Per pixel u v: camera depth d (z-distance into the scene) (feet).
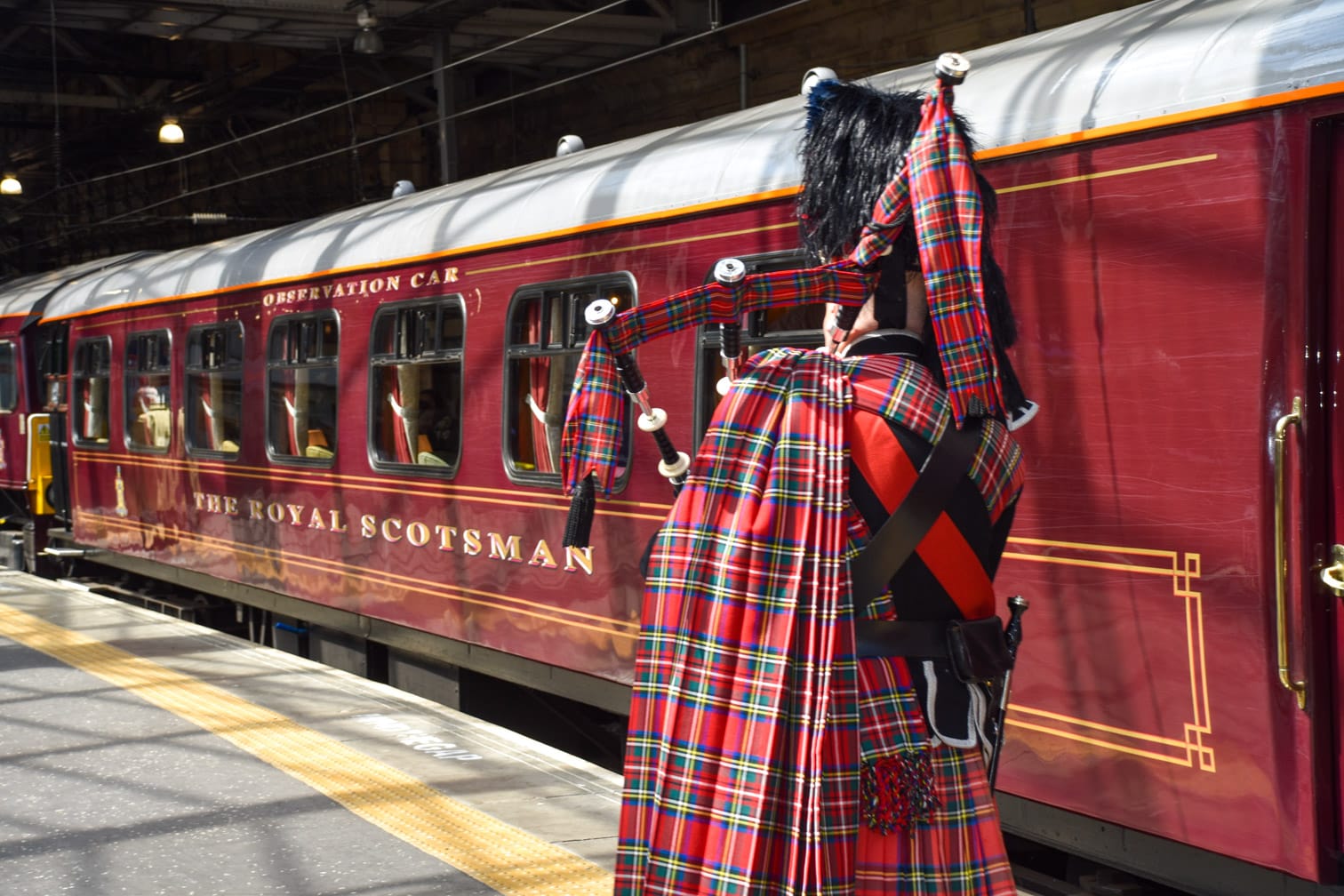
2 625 31.35
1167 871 12.66
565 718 25.94
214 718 21.76
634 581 19.93
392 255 26.20
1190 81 12.25
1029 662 13.74
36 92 81.51
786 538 5.31
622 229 20.16
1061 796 13.44
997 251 13.98
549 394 21.81
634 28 52.70
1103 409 12.98
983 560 5.62
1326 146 11.44
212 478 33.91
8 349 51.72
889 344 5.84
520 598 22.67
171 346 36.11
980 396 5.50
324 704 22.91
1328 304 11.43
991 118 14.11
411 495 25.66
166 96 79.30
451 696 25.23
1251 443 11.74
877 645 5.38
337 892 13.76
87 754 19.51
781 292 5.84
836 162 6.21
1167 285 12.42
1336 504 11.34
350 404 27.63
